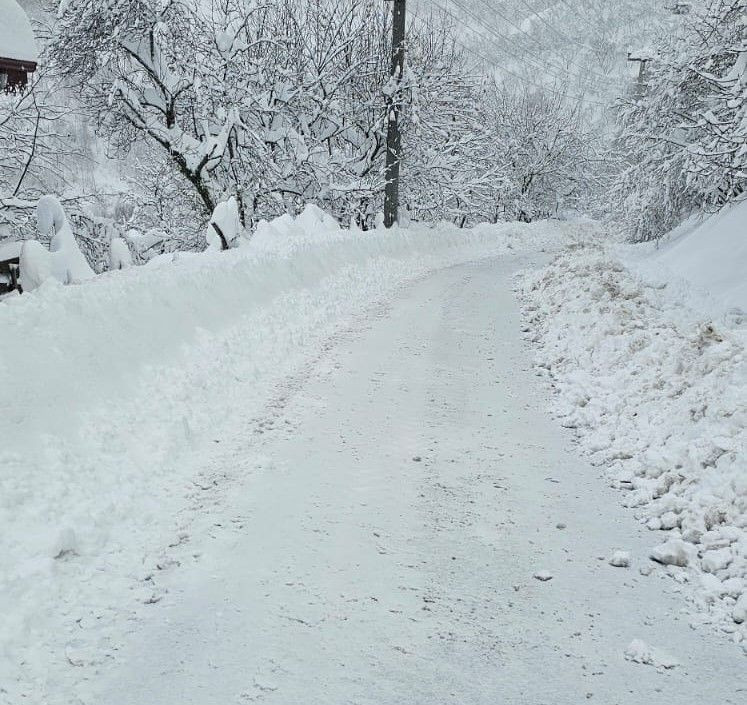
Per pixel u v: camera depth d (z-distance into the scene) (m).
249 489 4.70
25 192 16.59
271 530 4.16
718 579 3.79
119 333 6.12
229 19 21.12
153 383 5.91
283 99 21.09
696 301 9.84
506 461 5.44
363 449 5.52
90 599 3.36
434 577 3.75
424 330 9.80
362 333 9.43
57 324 5.56
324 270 12.23
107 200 24.20
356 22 23.00
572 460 5.54
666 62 16.58
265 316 8.82
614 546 4.21
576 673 3.02
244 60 20.92
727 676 3.04
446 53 27.27
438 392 7.07
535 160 43.53
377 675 2.94
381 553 3.97
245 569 3.72
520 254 25.17
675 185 17.55
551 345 8.99
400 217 24.30
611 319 8.70
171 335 6.82
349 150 23.52
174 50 19.33
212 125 21.56
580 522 4.50
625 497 4.89
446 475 5.12
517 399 7.00
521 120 43.31
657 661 3.11
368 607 3.43
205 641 3.11
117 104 19.31
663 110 16.53
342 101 22.59
